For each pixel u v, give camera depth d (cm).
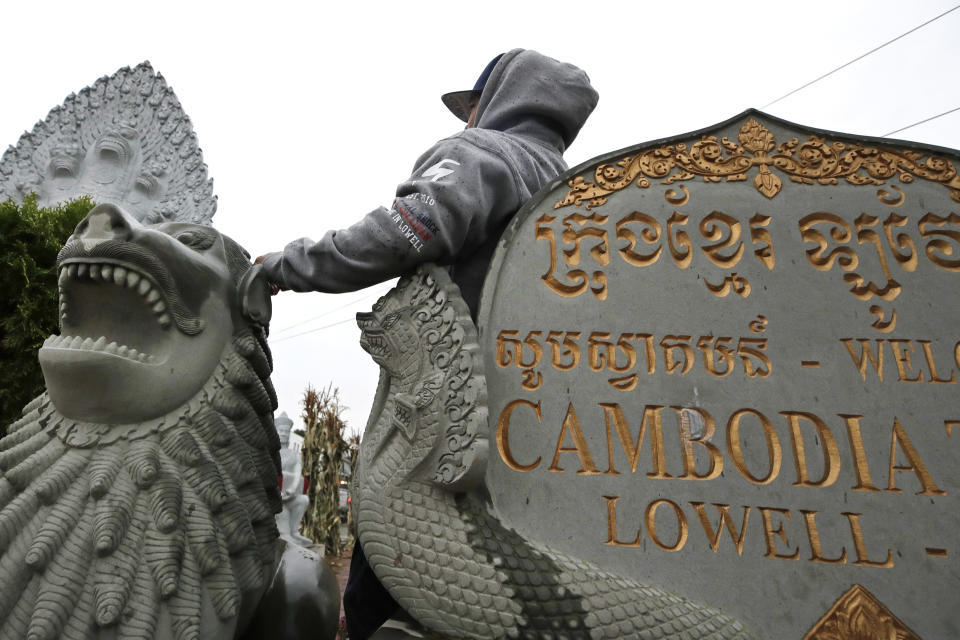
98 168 299
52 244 305
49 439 128
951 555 138
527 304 160
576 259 165
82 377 122
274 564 154
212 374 140
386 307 158
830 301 159
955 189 168
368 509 143
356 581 177
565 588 131
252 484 139
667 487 145
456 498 139
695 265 164
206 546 121
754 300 160
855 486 144
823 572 138
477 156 170
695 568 138
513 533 139
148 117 308
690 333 158
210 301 142
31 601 110
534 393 152
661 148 177
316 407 1504
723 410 151
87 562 113
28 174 313
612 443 149
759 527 141
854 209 167
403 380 149
